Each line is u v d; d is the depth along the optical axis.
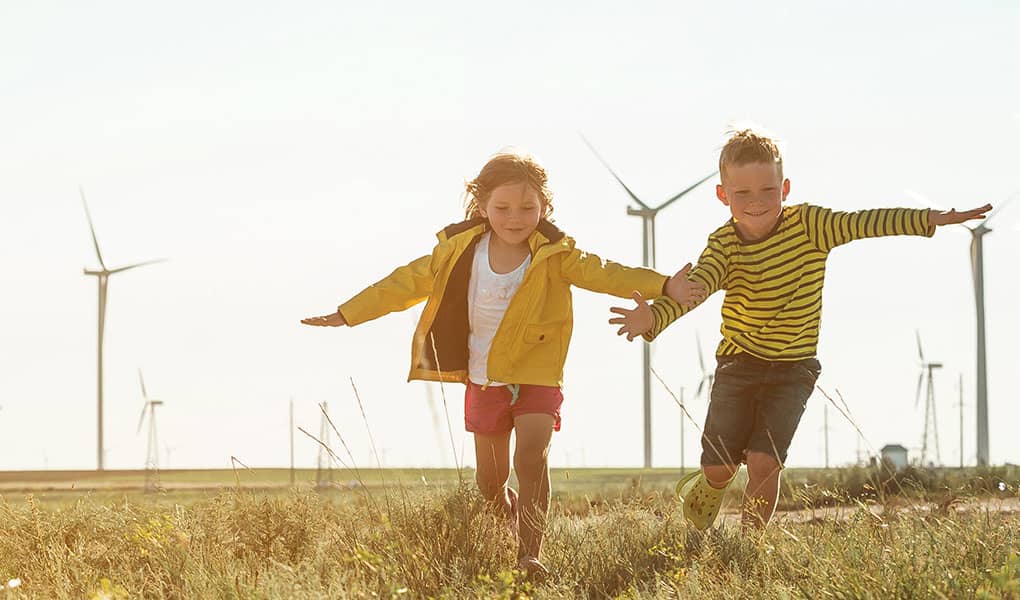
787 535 6.67
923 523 6.86
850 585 5.50
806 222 8.05
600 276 7.56
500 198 7.52
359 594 5.68
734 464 8.22
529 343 7.46
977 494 7.62
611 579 6.52
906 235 7.83
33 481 51.88
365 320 7.80
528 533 6.91
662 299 7.50
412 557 6.28
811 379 8.10
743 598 5.78
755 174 7.97
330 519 7.72
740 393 8.17
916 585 5.46
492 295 7.61
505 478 7.78
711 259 8.11
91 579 6.54
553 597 6.04
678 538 7.08
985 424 41.78
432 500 7.17
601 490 12.25
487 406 7.59
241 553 7.15
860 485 12.14
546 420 7.37
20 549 7.17
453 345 7.76
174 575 6.43
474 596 5.96
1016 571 5.45
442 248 7.82
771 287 8.07
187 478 65.06
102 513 8.12
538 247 7.58
